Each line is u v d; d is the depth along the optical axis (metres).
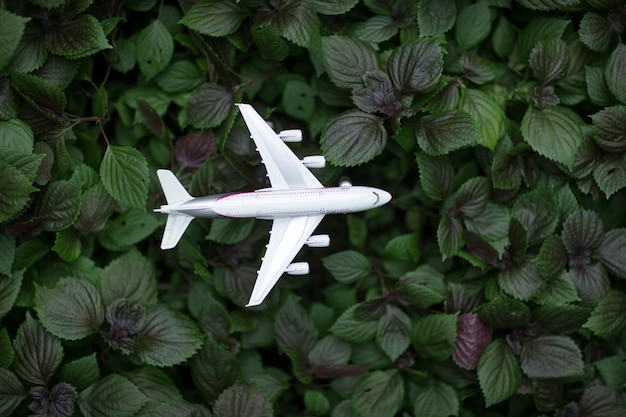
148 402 0.95
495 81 0.99
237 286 0.98
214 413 0.95
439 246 0.96
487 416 1.01
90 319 0.94
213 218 0.93
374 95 0.95
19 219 0.94
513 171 0.96
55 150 0.95
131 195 0.94
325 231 1.04
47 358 0.94
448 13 0.97
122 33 0.99
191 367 0.97
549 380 0.96
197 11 0.95
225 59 0.98
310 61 0.99
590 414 0.97
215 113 0.97
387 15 0.98
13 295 0.93
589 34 0.96
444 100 0.96
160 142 0.99
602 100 0.97
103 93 0.97
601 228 0.96
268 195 0.90
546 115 0.96
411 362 0.99
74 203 0.93
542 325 0.97
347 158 0.94
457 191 0.97
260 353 1.03
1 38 0.90
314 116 1.00
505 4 0.98
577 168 0.96
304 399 1.00
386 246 1.00
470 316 0.97
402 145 0.97
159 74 0.99
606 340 0.98
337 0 0.95
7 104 0.93
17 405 0.93
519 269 0.96
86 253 0.97
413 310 0.99
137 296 0.96
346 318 0.98
